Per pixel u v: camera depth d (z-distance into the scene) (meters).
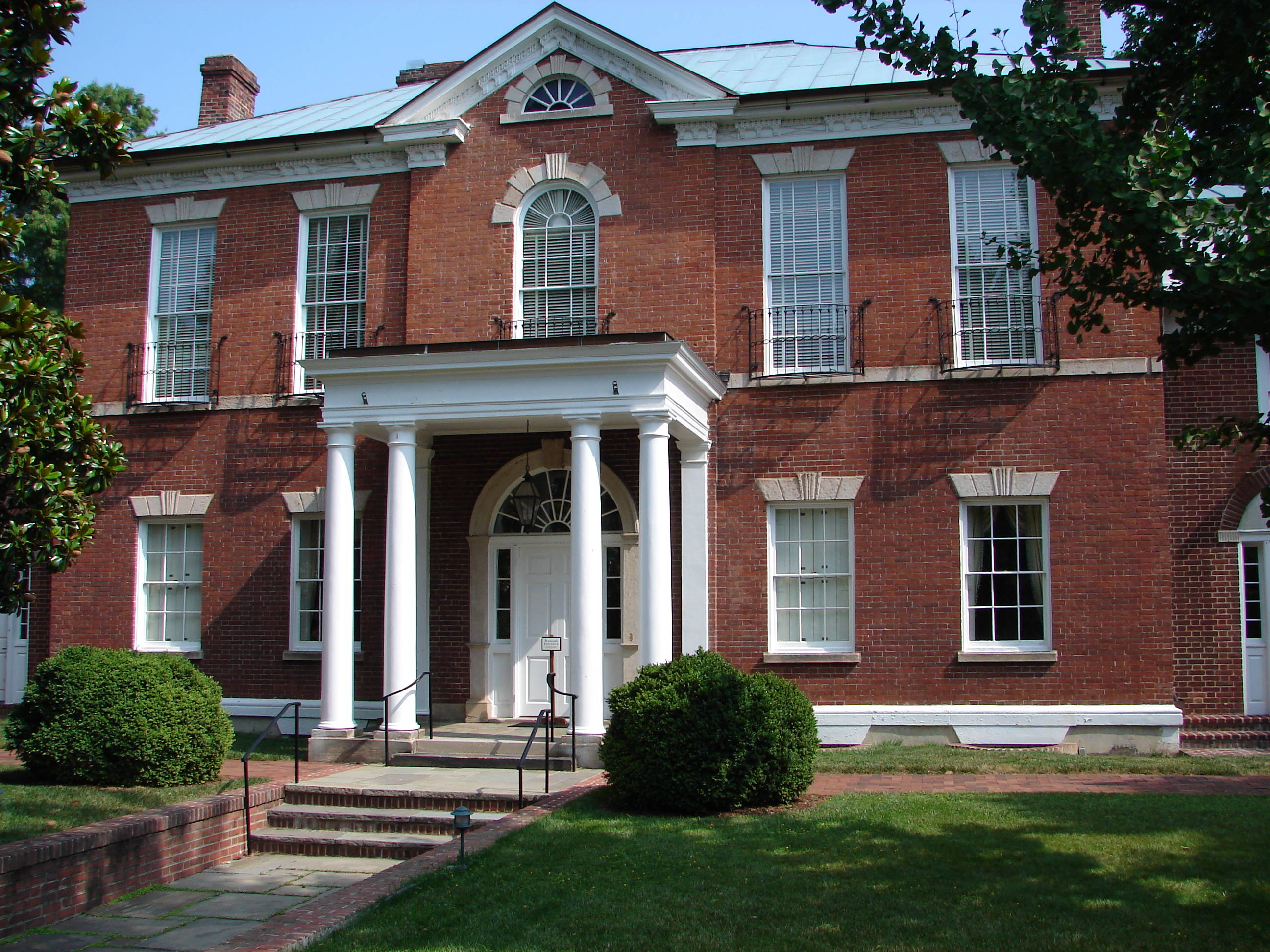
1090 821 9.63
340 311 17.02
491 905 7.82
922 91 15.19
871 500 15.03
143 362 17.53
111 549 17.33
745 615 15.14
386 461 16.38
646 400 13.11
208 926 8.62
